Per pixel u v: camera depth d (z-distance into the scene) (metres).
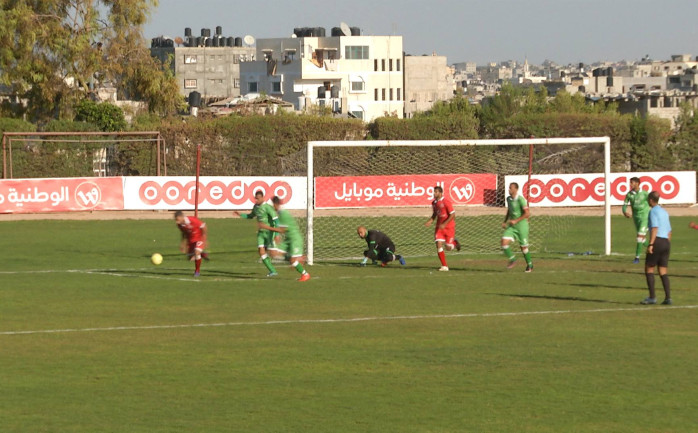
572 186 70.12
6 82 108.88
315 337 28.41
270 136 90.75
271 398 21.50
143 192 73.75
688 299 35.25
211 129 90.12
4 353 26.30
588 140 51.22
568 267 45.59
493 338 28.14
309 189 47.91
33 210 73.00
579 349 26.53
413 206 63.44
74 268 46.09
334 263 48.28
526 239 43.75
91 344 27.48
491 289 38.22
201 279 41.72
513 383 22.77
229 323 30.78
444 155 85.31
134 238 60.78
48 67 111.00
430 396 21.64
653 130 87.69
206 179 73.06
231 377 23.44
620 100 197.38
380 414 20.20
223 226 68.75
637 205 46.94
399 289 38.38
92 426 19.38
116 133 81.44
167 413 20.30
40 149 85.06
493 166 85.25
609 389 22.19
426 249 55.31
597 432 18.97
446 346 27.03
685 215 73.19
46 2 110.38
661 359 25.23
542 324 30.38
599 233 62.56
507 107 176.00
